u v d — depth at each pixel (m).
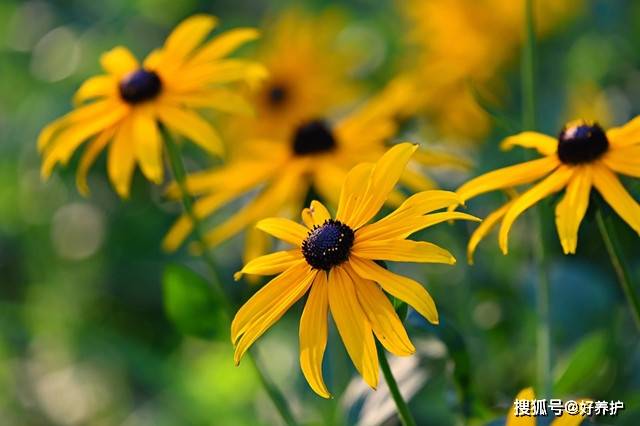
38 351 1.01
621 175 0.63
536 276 0.84
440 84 0.95
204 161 0.98
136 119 0.69
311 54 0.96
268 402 0.82
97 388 0.98
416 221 0.58
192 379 0.90
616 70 1.01
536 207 0.69
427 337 0.69
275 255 0.60
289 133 0.75
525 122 0.70
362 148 0.75
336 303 0.58
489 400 0.74
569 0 1.00
